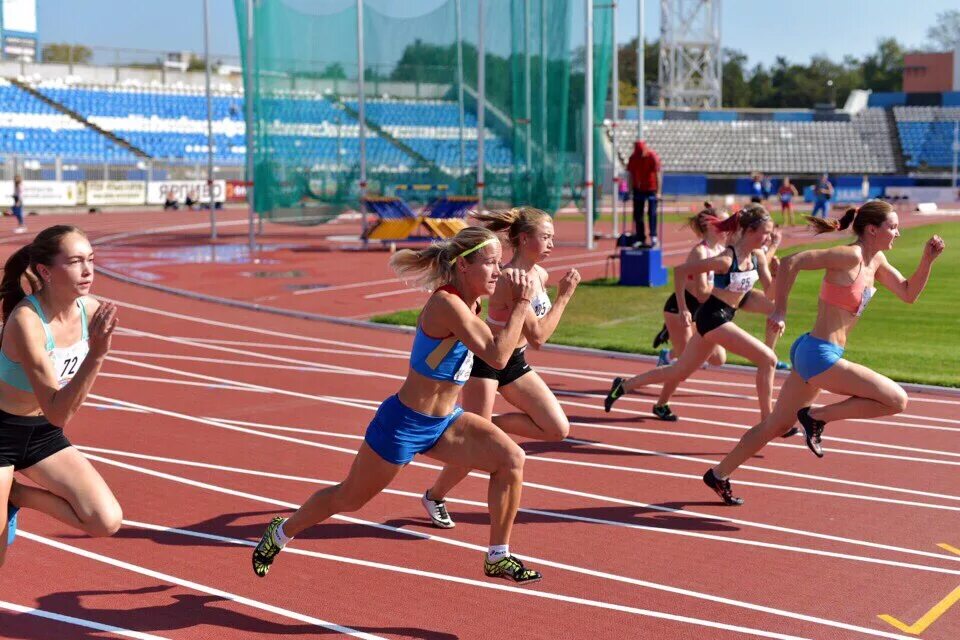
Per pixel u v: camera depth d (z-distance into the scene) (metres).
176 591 5.92
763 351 9.29
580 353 14.51
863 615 5.66
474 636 5.34
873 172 72.31
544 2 30.27
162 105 62.53
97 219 49.25
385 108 31.88
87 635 5.32
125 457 8.90
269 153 30.69
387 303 19.58
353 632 5.39
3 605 5.68
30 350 4.89
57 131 58.25
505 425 7.52
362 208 31.27
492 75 30.81
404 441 5.56
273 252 30.61
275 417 10.51
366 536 6.92
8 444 5.07
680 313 9.68
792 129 73.31
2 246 33.03
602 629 5.44
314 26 31.03
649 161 22.30
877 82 121.31
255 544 6.73
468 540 6.86
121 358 14.00
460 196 30.53
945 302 19.36
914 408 11.06
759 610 5.72
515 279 5.43
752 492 8.05
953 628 5.49
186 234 39.00
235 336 16.03
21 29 66.75
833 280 7.36
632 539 6.93
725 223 9.30
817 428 7.46
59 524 7.09
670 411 10.52
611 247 31.50
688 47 77.38
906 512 7.56
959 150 72.25
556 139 30.91
